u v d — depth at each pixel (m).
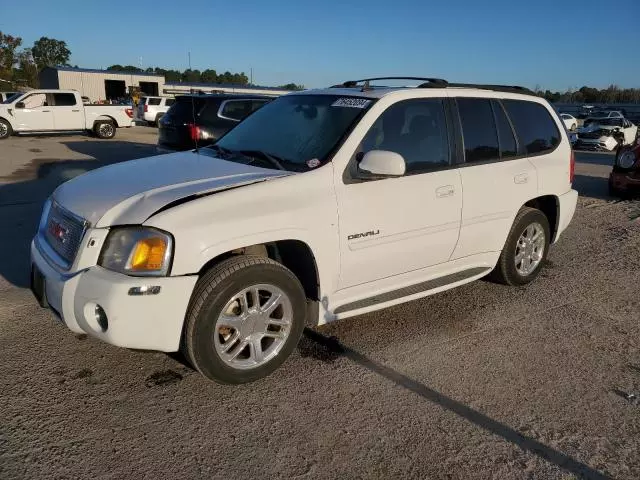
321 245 3.50
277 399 3.27
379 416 3.13
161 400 3.21
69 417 3.01
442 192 4.15
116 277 2.95
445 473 2.71
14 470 2.59
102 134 22.05
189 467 2.67
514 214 4.81
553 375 3.66
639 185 9.77
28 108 20.36
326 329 4.23
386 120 3.92
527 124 5.04
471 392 3.42
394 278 4.07
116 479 2.57
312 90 4.65
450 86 4.51
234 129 4.69
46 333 3.96
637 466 2.80
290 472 2.66
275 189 3.36
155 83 45.12
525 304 4.87
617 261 6.24
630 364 3.84
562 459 2.83
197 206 3.09
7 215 7.54
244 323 3.28
